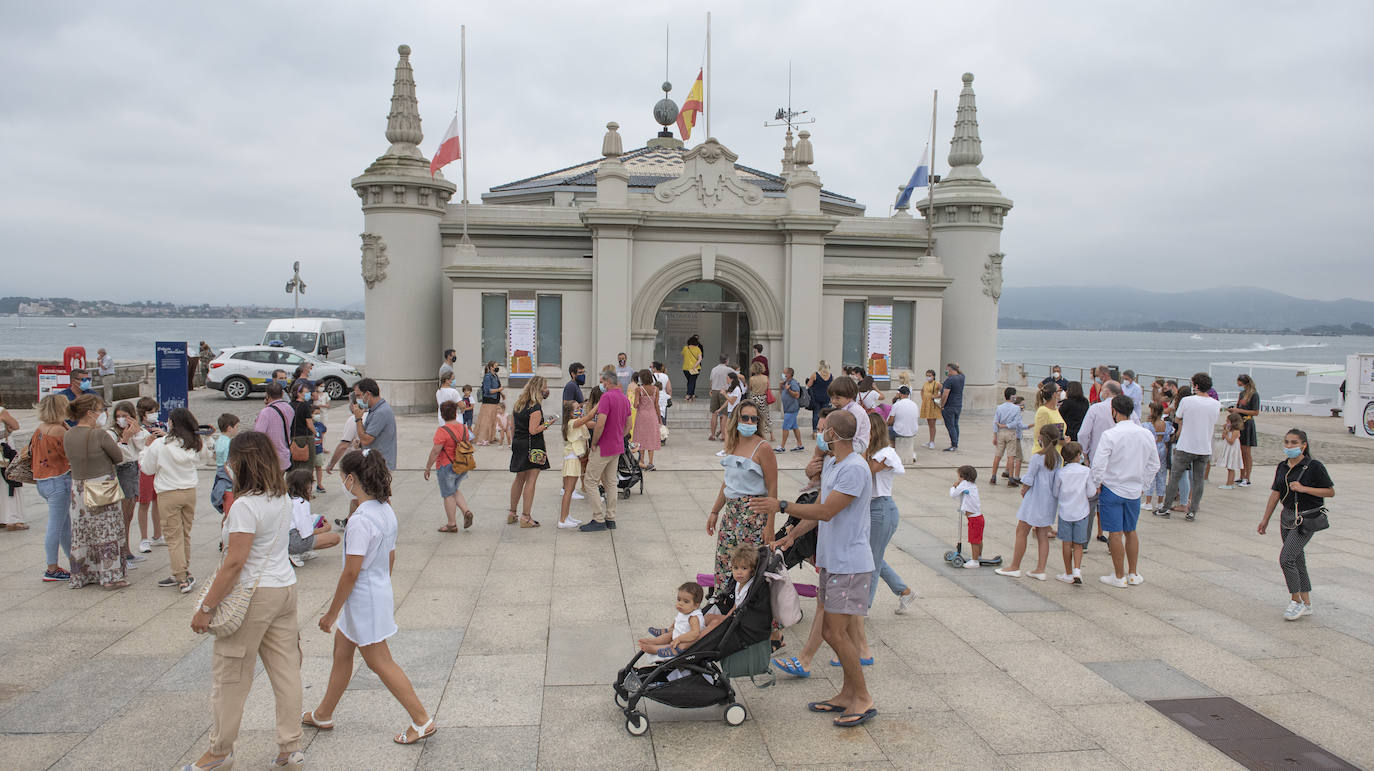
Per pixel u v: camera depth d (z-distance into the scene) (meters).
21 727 4.94
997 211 22.36
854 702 5.24
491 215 20.88
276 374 9.30
